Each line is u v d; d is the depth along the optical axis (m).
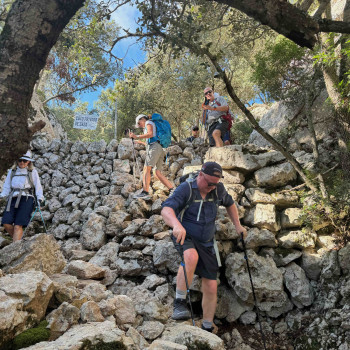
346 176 4.43
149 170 5.42
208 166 3.17
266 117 7.20
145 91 12.98
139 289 3.83
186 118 14.29
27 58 2.13
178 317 3.12
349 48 4.43
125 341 2.34
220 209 4.26
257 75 5.97
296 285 3.89
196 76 10.78
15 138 2.09
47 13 2.15
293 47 5.65
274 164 4.84
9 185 4.74
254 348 3.60
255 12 2.22
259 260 3.97
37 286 2.48
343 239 4.01
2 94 2.06
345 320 3.42
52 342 2.23
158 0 2.84
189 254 3.15
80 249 4.77
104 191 6.16
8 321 2.18
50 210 6.04
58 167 6.84
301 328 3.72
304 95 5.43
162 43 3.03
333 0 6.67
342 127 4.87
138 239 4.48
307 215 4.23
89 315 2.62
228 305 3.89
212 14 5.56
